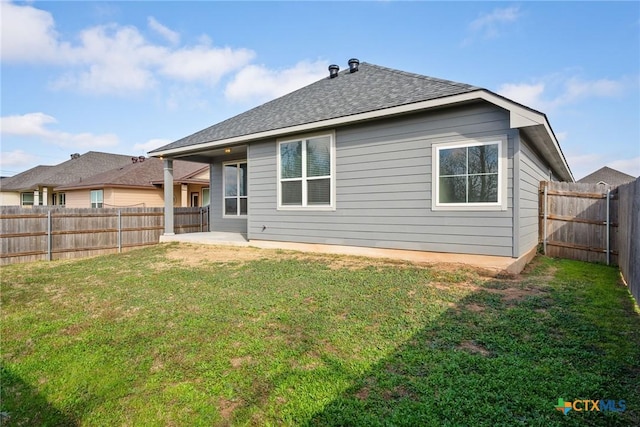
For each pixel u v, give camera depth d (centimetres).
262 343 346
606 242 722
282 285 543
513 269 570
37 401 276
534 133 608
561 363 285
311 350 328
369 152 718
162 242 1081
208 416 242
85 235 1007
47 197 2416
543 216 819
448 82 684
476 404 234
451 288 496
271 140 884
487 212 591
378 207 709
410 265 631
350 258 719
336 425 222
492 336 339
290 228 852
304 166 820
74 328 416
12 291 588
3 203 2756
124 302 505
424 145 650
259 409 245
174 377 294
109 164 2603
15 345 374
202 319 418
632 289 472
